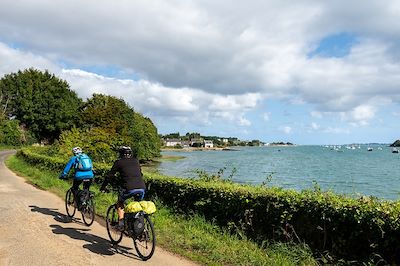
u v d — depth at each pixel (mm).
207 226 9523
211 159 91062
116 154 33219
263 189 9156
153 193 12398
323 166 60938
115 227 8172
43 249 7770
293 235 7734
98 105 54812
